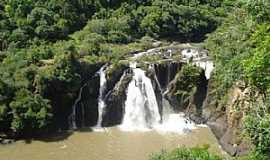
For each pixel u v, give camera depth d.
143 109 50.75
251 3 24.91
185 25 70.62
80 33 62.09
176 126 49.06
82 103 49.66
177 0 74.19
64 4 64.38
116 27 64.56
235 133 40.72
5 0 61.50
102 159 40.59
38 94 46.69
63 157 40.97
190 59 53.66
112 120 50.19
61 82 47.84
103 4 69.69
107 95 50.47
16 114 44.81
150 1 72.12
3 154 41.34
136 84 51.16
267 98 23.39
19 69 48.06
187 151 24.39
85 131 47.72
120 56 55.28
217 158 24.33
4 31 57.19
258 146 21.14
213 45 55.28
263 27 23.86
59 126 47.81
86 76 50.59
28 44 56.50
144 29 67.62
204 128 47.94
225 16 74.94
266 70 22.03
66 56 49.16
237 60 40.34
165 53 57.38
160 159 25.25
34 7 61.75
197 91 50.59
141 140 45.06
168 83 52.06
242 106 40.31
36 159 40.47
